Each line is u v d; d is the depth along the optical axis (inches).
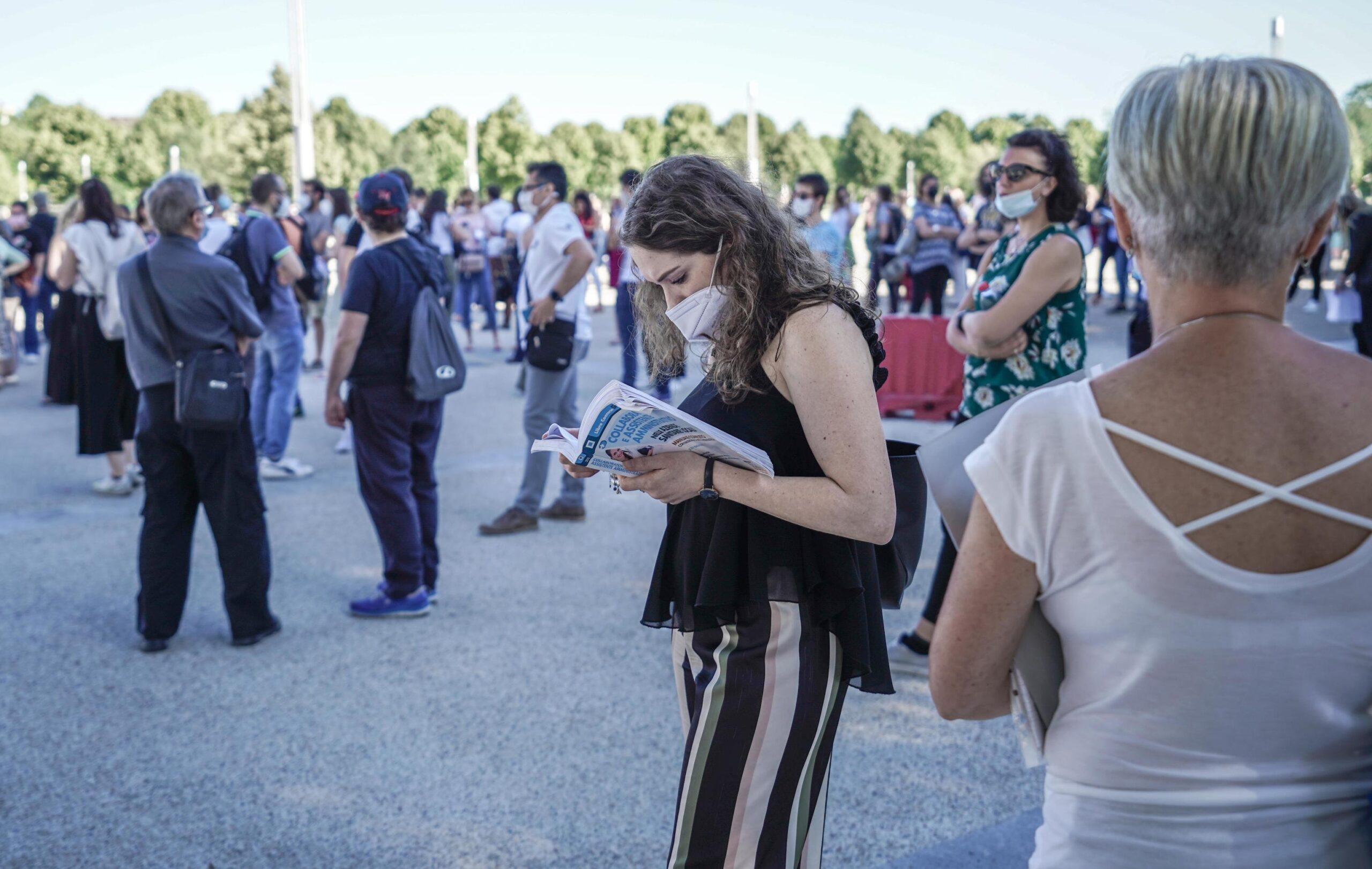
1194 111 40.4
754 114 1366.9
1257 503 40.0
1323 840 42.1
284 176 1763.0
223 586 162.9
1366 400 40.5
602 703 142.3
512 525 220.2
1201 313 42.2
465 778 123.1
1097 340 487.5
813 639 67.1
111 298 246.5
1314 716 41.5
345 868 106.3
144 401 156.3
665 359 78.1
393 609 173.6
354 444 171.3
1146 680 42.2
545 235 212.7
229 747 131.3
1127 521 41.2
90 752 130.3
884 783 120.3
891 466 70.9
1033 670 47.3
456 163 1987.0
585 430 63.6
